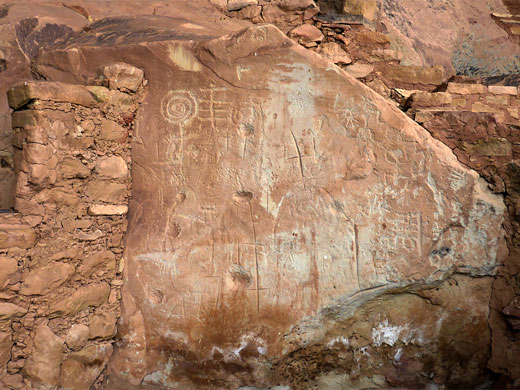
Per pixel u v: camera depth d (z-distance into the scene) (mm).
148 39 3729
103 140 3455
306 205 3584
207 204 3619
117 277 3615
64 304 3205
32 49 3852
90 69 3684
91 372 3412
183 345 3602
